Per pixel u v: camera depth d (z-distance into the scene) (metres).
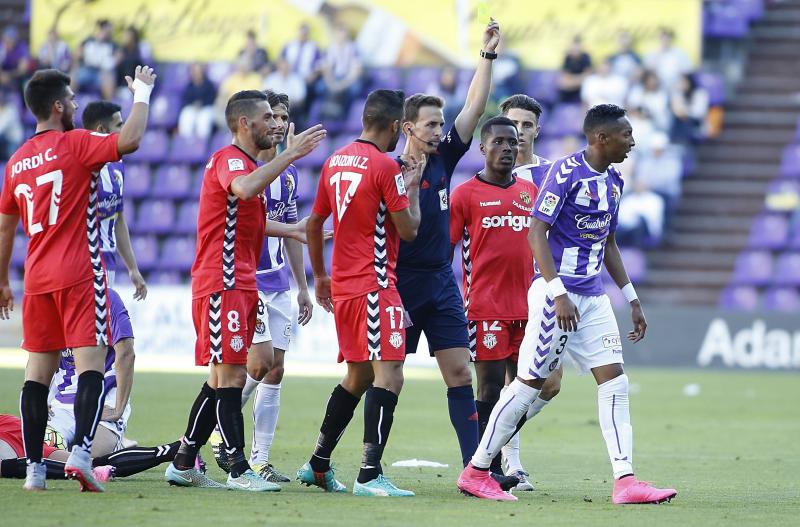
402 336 21.52
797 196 80.81
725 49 86.81
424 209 22.83
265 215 22.62
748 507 20.95
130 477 24.02
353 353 21.67
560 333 21.47
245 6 84.25
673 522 18.52
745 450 33.03
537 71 82.00
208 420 22.25
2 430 23.16
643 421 41.84
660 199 77.56
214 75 83.69
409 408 44.47
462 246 25.55
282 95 26.38
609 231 22.36
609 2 81.75
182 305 68.56
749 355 67.50
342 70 81.75
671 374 65.31
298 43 82.19
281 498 20.45
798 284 76.25
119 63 84.56
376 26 82.94
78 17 85.06
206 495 20.64
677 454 31.80
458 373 23.06
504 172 25.27
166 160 82.25
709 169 82.19
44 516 17.36
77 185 20.36
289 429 35.91
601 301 21.84
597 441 34.84
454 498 21.36
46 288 20.36
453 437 34.66
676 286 77.38
